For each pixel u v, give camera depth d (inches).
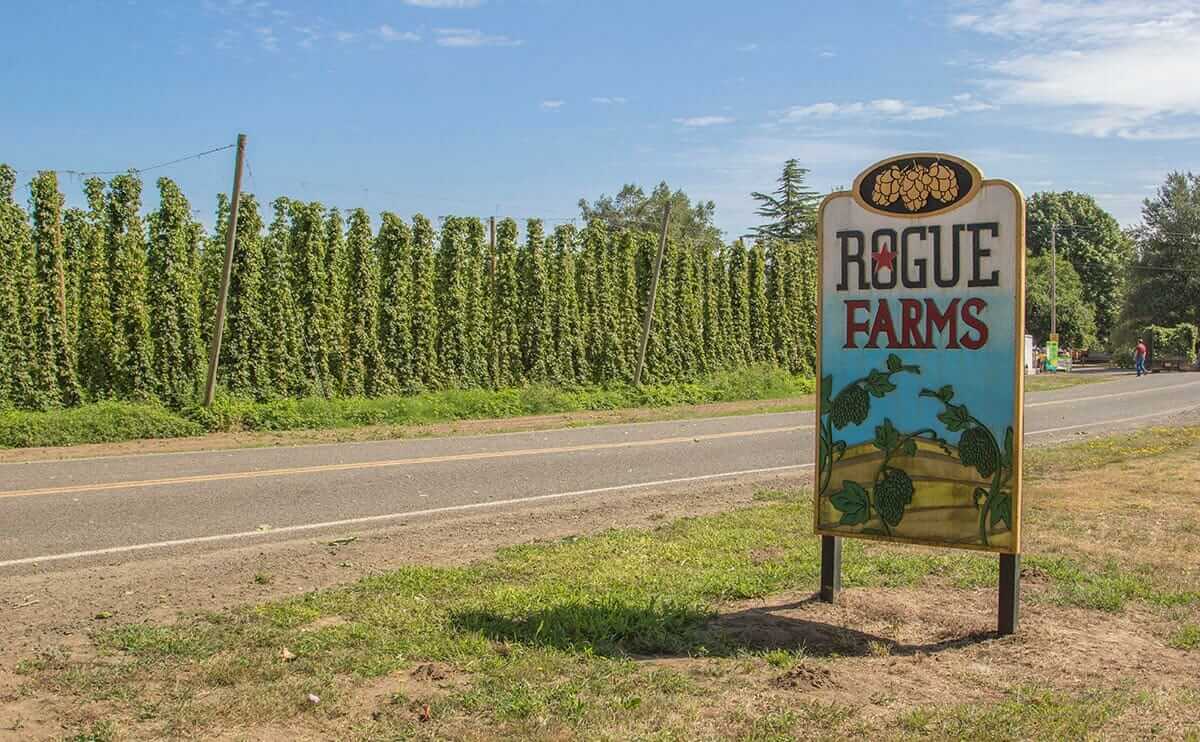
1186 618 232.8
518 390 962.1
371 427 761.6
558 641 209.0
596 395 1014.4
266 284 858.1
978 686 187.9
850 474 235.3
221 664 193.2
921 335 226.2
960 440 221.8
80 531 334.0
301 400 831.7
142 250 794.2
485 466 508.1
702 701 177.3
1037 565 277.9
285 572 276.1
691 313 1215.6
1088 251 3309.5
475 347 1000.2
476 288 1001.5
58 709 170.6
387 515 371.2
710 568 277.0
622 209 3216.0
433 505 394.0
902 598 248.7
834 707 174.1
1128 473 447.8
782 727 165.0
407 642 207.3
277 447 603.8
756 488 436.8
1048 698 178.7
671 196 3189.0
